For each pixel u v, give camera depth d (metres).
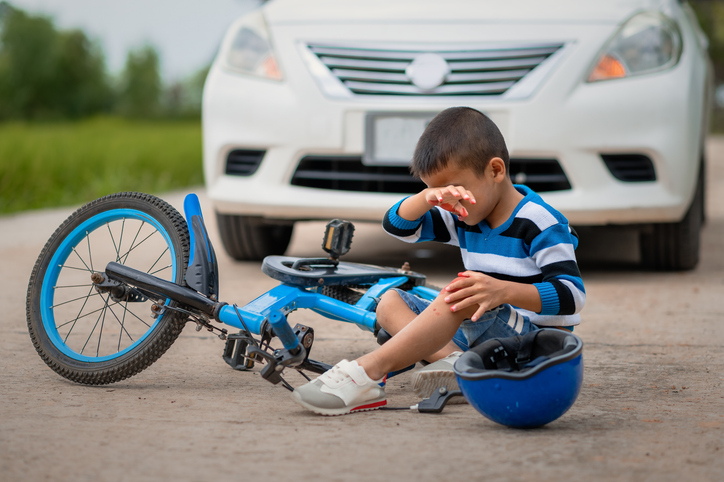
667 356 2.19
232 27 3.55
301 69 3.23
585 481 1.25
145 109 66.38
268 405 1.73
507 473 1.29
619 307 2.84
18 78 58.38
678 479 1.26
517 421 1.49
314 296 1.88
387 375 1.78
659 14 3.24
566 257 1.62
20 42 58.31
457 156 1.60
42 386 1.88
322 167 3.28
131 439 1.47
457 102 3.10
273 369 1.65
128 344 2.34
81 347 2.30
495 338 1.65
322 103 3.17
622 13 3.20
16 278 3.46
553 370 1.44
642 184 3.10
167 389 1.86
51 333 1.99
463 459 1.36
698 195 3.33
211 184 3.45
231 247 3.70
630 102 3.06
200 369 2.06
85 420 1.60
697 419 1.61
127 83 67.62
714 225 5.30
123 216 2.05
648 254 3.46
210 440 1.47
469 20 3.21
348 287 2.09
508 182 1.68
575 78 3.07
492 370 1.50
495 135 1.65
